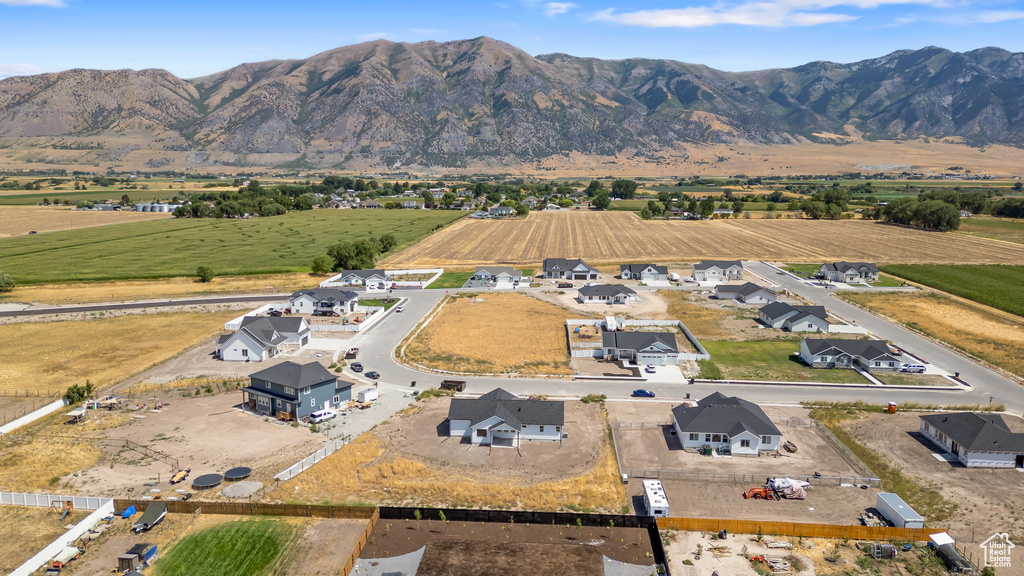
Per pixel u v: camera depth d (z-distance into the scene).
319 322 112.44
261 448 64.88
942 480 58.66
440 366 90.06
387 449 64.69
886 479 59.00
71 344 101.31
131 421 71.81
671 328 110.69
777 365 91.06
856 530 49.25
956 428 64.31
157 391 81.31
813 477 58.44
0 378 85.94
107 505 53.12
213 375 86.00
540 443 66.12
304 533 50.53
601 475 59.44
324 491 56.50
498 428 65.75
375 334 106.19
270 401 73.69
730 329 109.88
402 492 56.47
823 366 90.31
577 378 85.44
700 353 94.75
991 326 109.69
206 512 53.25
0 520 52.38
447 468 60.75
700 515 52.94
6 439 66.94
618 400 77.81
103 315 117.94
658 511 52.00
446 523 52.09
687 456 63.44
